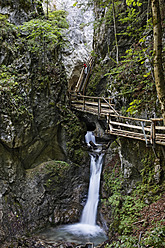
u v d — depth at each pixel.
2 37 9.29
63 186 10.56
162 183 7.41
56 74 11.62
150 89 8.39
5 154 8.70
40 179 10.01
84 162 11.49
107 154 11.04
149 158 7.93
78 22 20.61
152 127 7.05
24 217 8.81
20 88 9.45
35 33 10.03
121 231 7.06
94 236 8.52
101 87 15.10
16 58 9.77
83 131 12.61
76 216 10.19
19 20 10.67
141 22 11.91
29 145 10.06
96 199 10.24
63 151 11.60
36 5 12.25
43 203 9.70
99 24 14.38
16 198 8.91
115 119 10.14
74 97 14.36
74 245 7.71
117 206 8.16
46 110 10.84
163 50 7.85
